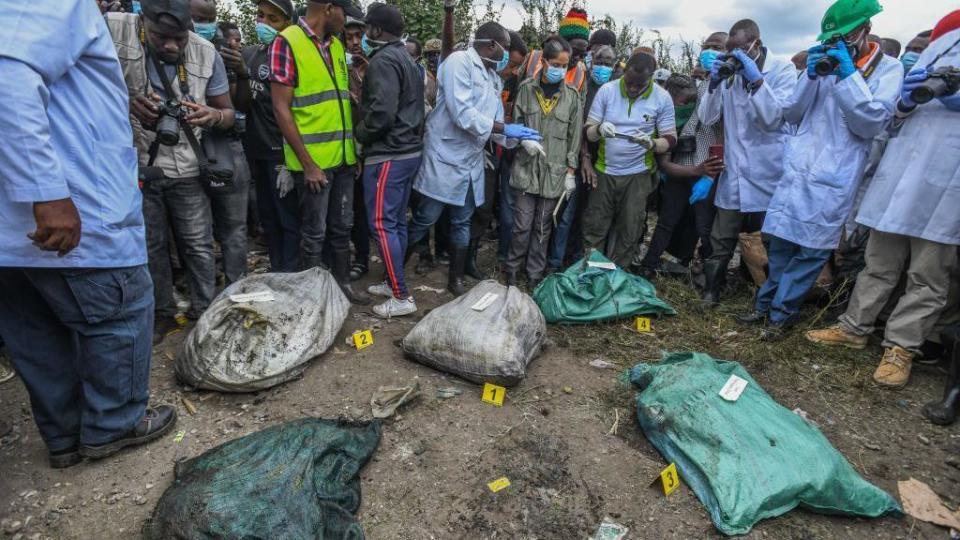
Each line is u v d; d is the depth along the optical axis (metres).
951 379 2.79
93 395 2.12
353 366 3.03
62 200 1.64
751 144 3.72
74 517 1.99
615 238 4.48
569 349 3.37
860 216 3.22
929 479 2.40
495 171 4.36
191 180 2.96
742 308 4.04
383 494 2.16
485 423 2.61
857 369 3.21
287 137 3.06
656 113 4.05
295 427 2.27
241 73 3.31
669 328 3.70
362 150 3.69
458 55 3.46
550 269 4.59
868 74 3.18
